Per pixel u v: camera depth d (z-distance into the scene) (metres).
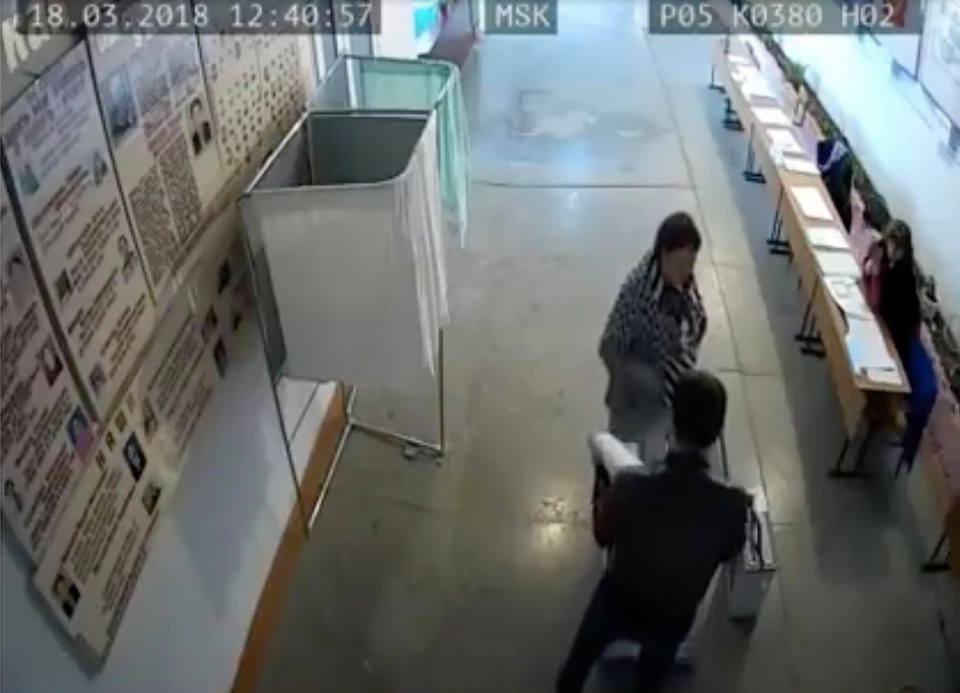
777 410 4.43
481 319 5.03
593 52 8.49
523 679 3.29
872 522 3.85
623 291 3.40
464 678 3.30
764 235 5.76
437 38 7.09
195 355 2.85
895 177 5.02
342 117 3.41
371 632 3.47
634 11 9.46
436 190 3.40
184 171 2.74
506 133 7.02
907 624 3.45
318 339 3.18
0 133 1.89
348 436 4.31
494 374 4.66
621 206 6.09
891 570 3.65
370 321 3.12
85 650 2.27
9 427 1.95
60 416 2.13
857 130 5.63
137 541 2.51
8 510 1.96
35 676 2.08
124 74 2.38
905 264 4.00
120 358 2.38
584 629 2.91
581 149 6.80
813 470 4.09
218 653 3.08
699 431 2.52
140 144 2.47
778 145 5.67
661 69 8.15
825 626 3.44
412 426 4.35
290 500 3.74
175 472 2.73
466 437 4.30
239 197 3.01
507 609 3.54
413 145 3.41
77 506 2.22
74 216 2.16
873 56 5.35
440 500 4.00
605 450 3.21
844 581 3.60
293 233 2.94
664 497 2.55
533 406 4.47
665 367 3.34
